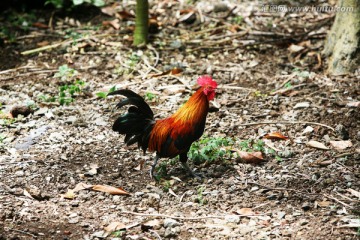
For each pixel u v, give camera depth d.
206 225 7.39
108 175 8.55
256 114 10.24
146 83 11.35
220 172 8.60
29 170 8.55
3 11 14.33
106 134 9.66
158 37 13.18
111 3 14.52
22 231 7.17
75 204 7.80
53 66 12.17
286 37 13.04
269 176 8.50
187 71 11.77
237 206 7.81
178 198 8.02
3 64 12.27
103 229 7.29
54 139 9.45
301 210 7.71
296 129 9.76
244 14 13.93
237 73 11.77
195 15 13.87
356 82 11.30
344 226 7.28
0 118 9.98
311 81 11.43
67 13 14.25
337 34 11.95
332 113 10.15
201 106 8.15
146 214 7.63
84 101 10.72
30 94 10.92
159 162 8.92
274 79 11.55
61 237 7.10
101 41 13.02
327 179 8.38
